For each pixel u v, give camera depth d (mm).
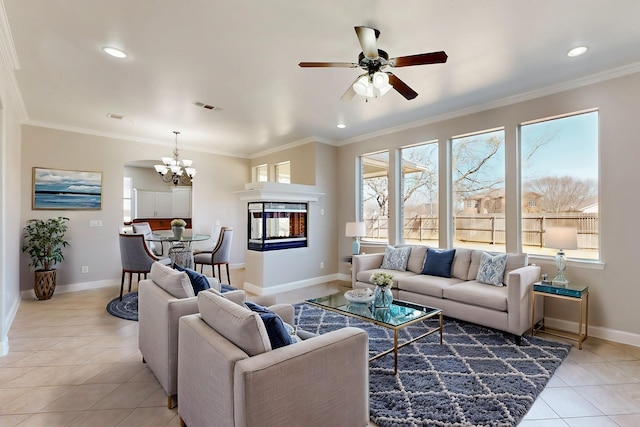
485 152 4305
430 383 2389
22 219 4797
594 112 3424
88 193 5340
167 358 2088
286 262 5414
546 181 3748
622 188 3172
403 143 5121
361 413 1732
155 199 8812
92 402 2189
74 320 3812
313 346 1542
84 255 5312
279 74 3262
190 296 2305
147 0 2127
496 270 3639
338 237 6242
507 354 2865
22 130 4785
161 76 3289
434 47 2766
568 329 3480
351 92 2889
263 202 5137
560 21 2393
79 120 4816
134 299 4660
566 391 2322
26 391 2320
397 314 2840
